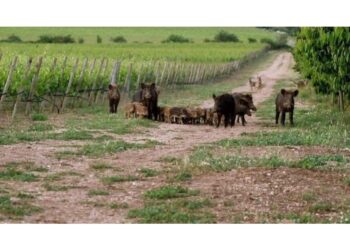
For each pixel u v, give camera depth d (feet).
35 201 39.55
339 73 83.10
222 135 70.54
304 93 129.59
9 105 87.35
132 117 84.58
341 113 89.81
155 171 48.47
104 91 108.27
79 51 209.97
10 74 78.84
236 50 330.95
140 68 128.16
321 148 58.85
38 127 71.15
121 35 395.34
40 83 90.22
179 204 39.04
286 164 49.67
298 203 39.83
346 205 39.29
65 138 64.13
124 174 47.83
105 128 73.36
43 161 52.24
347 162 51.65
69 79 98.58
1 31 323.98
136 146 60.59
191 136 69.62
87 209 38.14
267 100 125.39
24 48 194.90
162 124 80.33
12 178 45.21
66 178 46.32
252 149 58.39
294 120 86.33
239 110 80.23
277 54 406.21
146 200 40.32
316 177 46.11
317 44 90.84
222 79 211.82
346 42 82.43
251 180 45.01
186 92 144.87
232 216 36.73
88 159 53.98
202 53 279.08
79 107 98.53
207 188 43.14
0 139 60.85
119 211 37.76
